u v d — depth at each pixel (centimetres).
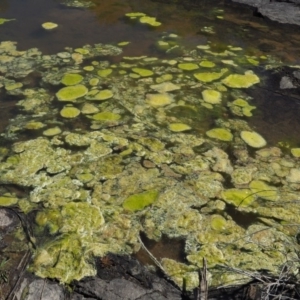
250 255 171
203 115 247
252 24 353
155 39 325
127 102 254
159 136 230
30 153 216
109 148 221
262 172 212
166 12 369
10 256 166
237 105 257
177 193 198
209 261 169
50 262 164
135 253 171
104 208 188
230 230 183
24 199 191
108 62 293
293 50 318
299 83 278
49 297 152
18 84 267
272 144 231
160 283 160
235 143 229
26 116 241
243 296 154
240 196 198
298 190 203
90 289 155
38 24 340
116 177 204
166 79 277
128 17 358
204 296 146
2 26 335
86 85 268
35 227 179
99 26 341
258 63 299
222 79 279
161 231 181
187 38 329
